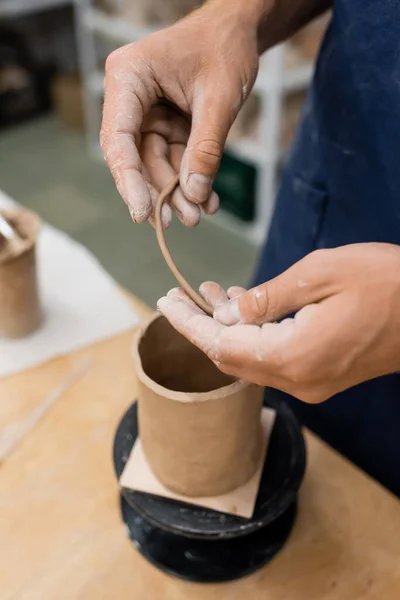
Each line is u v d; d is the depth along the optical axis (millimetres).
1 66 2918
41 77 3053
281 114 1925
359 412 762
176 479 546
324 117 716
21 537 585
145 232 2197
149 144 620
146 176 613
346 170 702
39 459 661
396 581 548
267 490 562
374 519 600
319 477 640
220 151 570
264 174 2039
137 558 568
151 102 596
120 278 1978
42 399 732
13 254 738
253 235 2172
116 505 614
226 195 2232
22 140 2820
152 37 589
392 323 415
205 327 457
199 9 641
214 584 548
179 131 641
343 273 428
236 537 579
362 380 446
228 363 451
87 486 633
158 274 1995
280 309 447
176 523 531
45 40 3043
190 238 2176
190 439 508
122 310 870
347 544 579
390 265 426
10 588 543
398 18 595
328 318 416
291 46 1861
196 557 562
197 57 584
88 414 713
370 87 643
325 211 750
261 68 1859
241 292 531
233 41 598
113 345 812
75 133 2875
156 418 510
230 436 513
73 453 668
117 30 2375
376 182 672
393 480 769
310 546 578
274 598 538
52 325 840
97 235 2180
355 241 724
